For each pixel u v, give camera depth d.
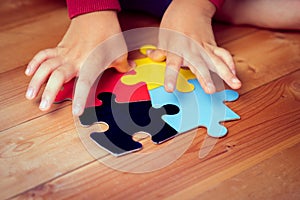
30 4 0.68
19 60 0.56
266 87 0.51
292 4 0.58
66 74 0.48
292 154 0.43
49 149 0.44
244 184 0.41
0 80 0.53
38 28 0.63
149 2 0.63
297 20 0.59
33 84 0.47
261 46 0.58
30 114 0.48
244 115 0.47
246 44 0.59
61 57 0.50
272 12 0.59
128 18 0.64
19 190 0.40
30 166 0.42
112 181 0.41
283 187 0.40
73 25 0.53
